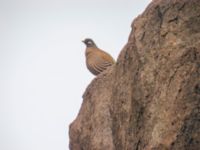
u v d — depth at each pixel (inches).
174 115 723.4
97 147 859.4
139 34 794.2
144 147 746.2
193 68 731.4
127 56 809.5
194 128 712.4
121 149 800.9
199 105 717.3
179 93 727.7
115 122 821.2
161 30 773.3
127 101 797.9
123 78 814.5
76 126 911.7
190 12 766.5
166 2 786.8
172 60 748.0
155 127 733.3
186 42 751.1
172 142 716.7
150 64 764.6
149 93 754.8
